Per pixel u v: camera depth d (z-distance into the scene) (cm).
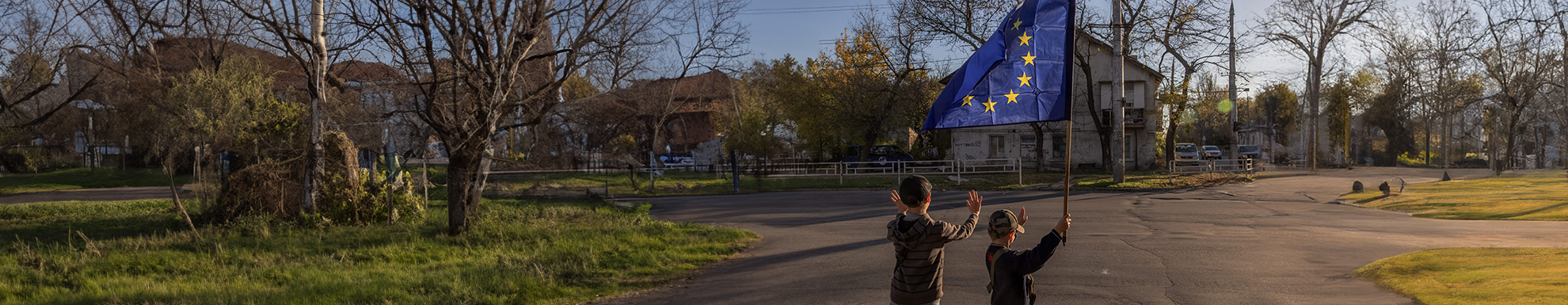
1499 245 991
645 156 4244
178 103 1480
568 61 1361
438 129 1240
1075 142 3944
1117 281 767
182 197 2277
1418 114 5469
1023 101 590
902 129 4212
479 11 1203
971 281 779
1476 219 1434
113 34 1548
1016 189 2655
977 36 3447
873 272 868
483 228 1291
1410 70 4162
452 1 1155
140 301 723
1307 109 5941
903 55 3753
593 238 1180
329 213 1466
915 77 3819
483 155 1293
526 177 2839
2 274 888
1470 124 5369
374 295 730
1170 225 1379
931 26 3494
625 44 1413
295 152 1551
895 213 1698
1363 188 2281
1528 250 884
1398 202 1850
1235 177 2895
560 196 2367
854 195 2398
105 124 3475
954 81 612
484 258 1003
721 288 805
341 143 1503
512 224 1370
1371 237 1145
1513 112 3434
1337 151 5016
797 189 2836
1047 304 662
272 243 1181
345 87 1564
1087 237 1178
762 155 3438
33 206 2034
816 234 1305
